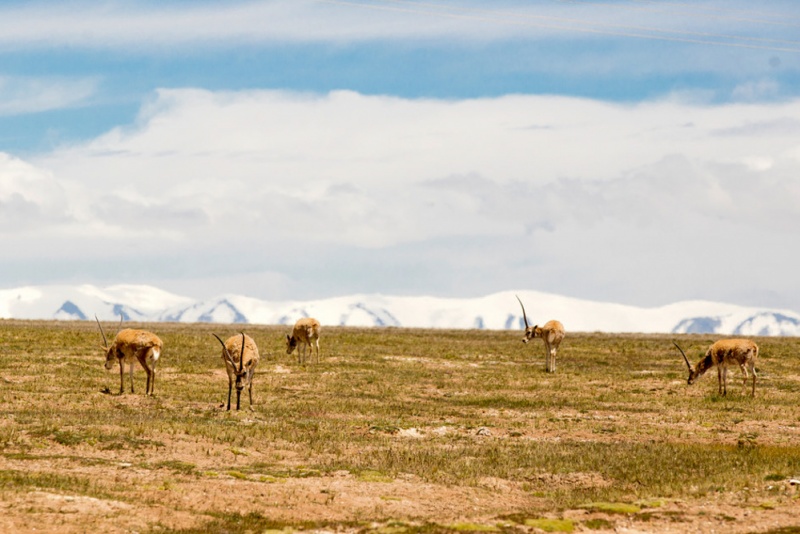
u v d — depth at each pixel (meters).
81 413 59.25
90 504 34.62
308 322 102.44
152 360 71.56
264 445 51.16
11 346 103.31
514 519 34.66
